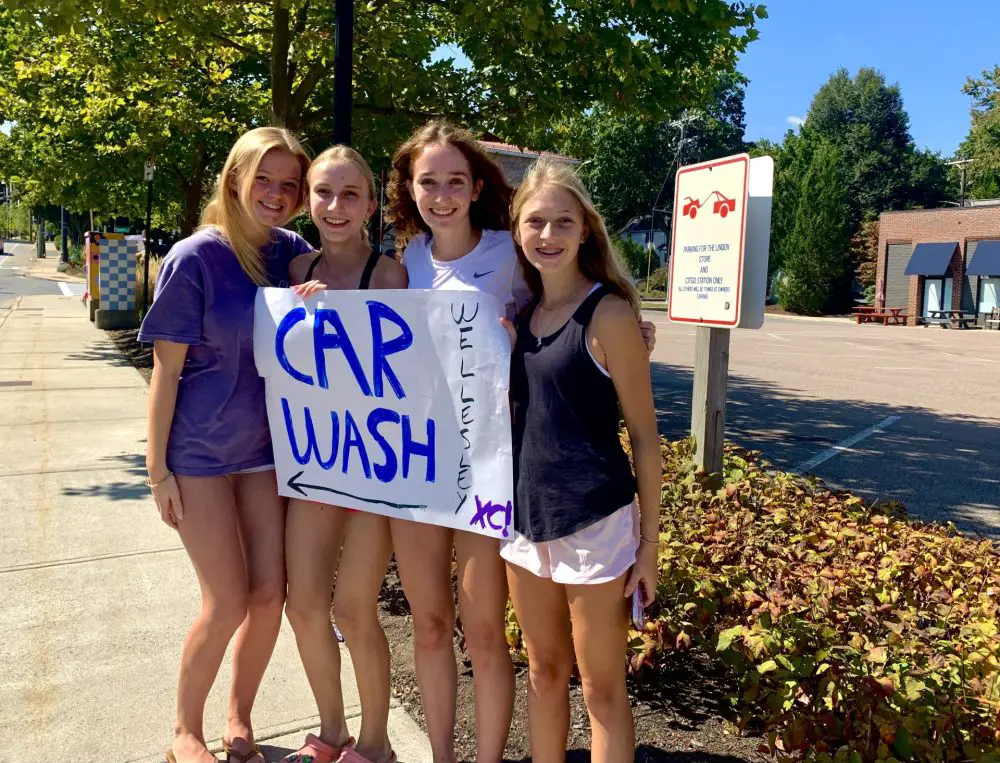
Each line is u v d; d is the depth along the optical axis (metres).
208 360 2.58
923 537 4.34
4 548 4.61
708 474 5.09
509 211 2.63
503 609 2.59
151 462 2.54
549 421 2.25
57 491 5.68
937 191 63.41
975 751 2.54
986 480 7.14
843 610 3.09
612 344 2.20
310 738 2.68
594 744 2.40
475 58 7.94
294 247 2.91
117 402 8.86
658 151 57.56
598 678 2.36
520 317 2.45
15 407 8.49
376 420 2.54
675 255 5.38
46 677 3.25
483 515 2.43
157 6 6.98
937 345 22.91
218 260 2.58
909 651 2.78
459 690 3.27
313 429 2.60
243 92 11.01
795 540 4.02
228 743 2.71
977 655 2.78
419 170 2.54
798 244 44.69
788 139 54.28
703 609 3.12
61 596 4.00
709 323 5.02
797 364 16.70
